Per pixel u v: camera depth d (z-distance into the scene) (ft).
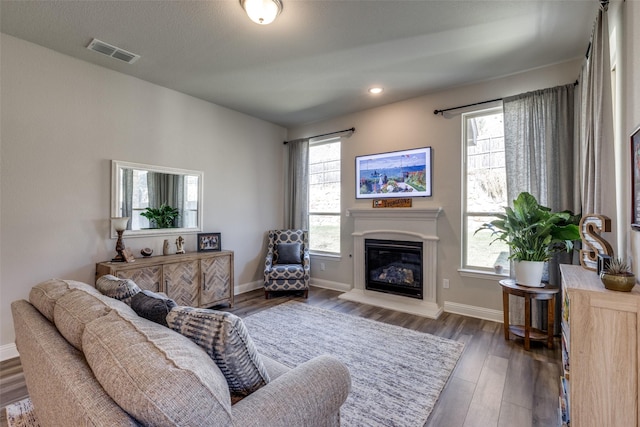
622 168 6.78
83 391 2.77
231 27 8.18
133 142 11.21
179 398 2.46
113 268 9.47
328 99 13.39
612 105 6.95
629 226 5.99
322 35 8.56
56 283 5.16
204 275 12.01
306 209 16.65
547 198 9.92
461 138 12.08
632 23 5.92
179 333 3.72
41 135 9.09
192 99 13.11
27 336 4.19
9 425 5.74
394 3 7.23
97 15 7.64
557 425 5.86
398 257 13.76
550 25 8.09
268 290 14.16
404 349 9.01
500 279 11.21
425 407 6.38
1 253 8.45
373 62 10.12
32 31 8.30
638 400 4.35
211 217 13.89
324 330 10.43
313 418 3.67
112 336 3.19
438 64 10.26
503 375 7.61
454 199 12.23
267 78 11.34
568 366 5.21
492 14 7.64
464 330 10.41
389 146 13.98
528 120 10.31
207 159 13.71
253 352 3.83
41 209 9.11
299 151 16.92
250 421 3.08
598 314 4.53
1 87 8.39
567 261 9.61
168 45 9.05
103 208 10.42
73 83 9.73
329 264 16.17
